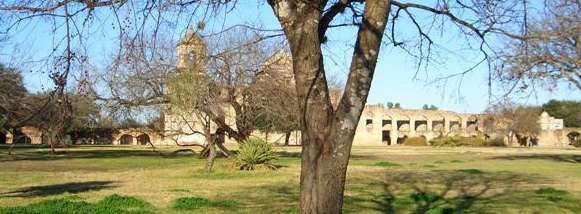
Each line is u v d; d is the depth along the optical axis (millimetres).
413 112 120438
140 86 31172
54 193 19312
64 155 52031
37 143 86562
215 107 34438
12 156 49625
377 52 5672
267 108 38281
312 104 5629
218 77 30344
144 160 43125
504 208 16234
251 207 15734
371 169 34219
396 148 90875
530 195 19844
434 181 25750
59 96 5477
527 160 48562
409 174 30031
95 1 5887
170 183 23734
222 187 21922
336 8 6156
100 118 40875
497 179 27188
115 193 19016
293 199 17812
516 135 109375
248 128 40594
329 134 5598
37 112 5625
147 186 22250
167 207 15391
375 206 16391
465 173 31172
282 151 61656
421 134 120062
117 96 36531
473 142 103250
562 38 7012
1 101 21109
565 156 56781
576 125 119875
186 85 29000
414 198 18422
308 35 5656
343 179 5598
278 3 5777
